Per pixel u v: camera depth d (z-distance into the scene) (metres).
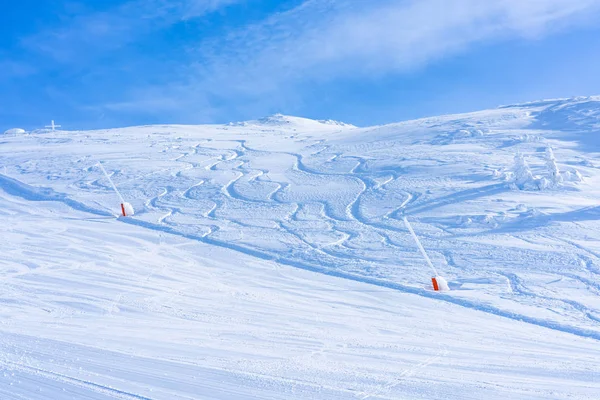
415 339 7.67
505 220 15.61
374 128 41.06
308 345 7.14
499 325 8.70
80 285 11.45
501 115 34.19
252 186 24.39
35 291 10.84
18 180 28.30
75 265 13.62
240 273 13.29
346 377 5.48
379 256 13.99
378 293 11.17
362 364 6.15
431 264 12.47
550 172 18.75
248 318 8.98
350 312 9.65
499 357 6.59
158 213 20.80
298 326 8.48
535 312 9.35
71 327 7.83
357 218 18.11
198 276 12.90
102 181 27.27
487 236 14.58
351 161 27.83
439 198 18.81
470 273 12.09
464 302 10.25
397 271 12.66
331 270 13.18
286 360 6.21
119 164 31.78
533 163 21.92
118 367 5.60
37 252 15.13
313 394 4.91
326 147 34.50
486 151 25.28
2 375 5.29
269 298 10.73
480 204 17.39
